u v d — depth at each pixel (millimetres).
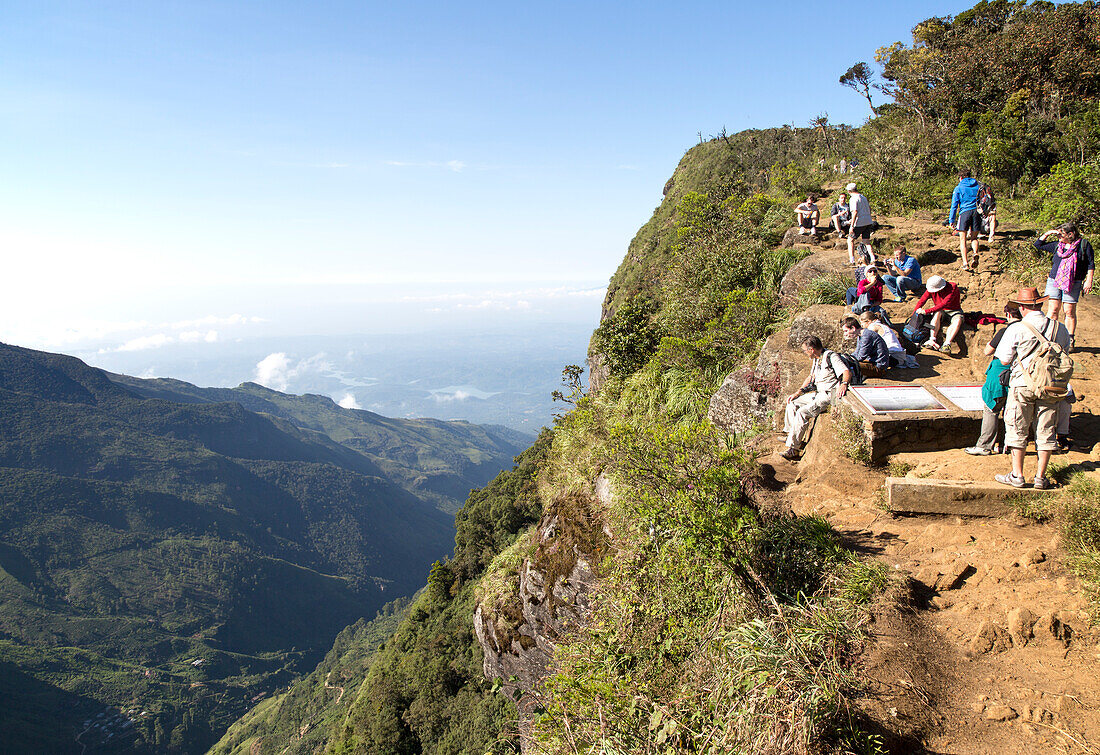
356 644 154250
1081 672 3125
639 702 3902
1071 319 6992
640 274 45031
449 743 19750
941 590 3934
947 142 19719
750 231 14969
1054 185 13102
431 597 45719
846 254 11359
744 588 3959
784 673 3090
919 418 5523
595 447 10469
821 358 6441
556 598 9734
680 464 4785
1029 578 3809
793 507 5477
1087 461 4820
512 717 11000
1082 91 22547
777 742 2887
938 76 26297
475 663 24984
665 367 11984
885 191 16641
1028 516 4312
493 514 47594
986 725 2955
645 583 4918
